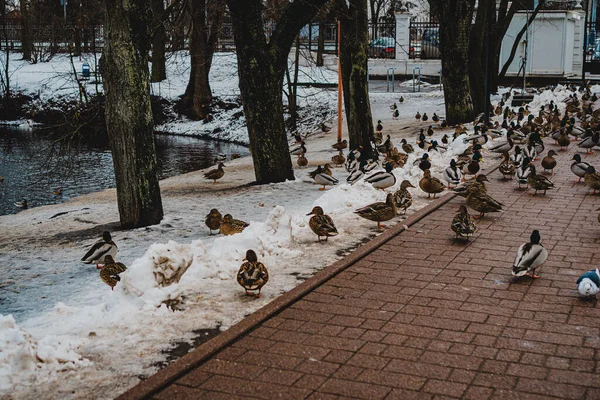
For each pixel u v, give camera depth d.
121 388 6.50
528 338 7.61
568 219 13.35
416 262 10.59
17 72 55.16
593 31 52.06
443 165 19.89
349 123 23.97
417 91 48.03
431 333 7.78
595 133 21.94
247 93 20.09
